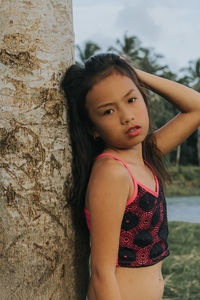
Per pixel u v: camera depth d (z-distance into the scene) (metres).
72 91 1.46
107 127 1.43
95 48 35.12
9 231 1.38
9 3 1.37
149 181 1.56
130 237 1.44
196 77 38.97
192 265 3.89
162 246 1.53
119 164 1.42
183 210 17.41
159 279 1.53
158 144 1.79
